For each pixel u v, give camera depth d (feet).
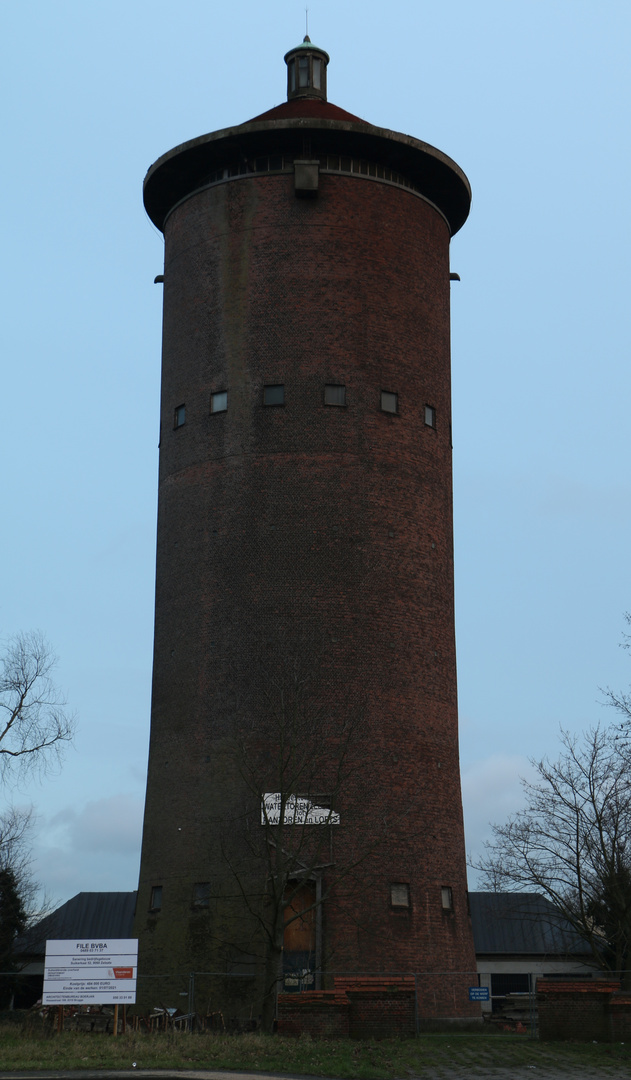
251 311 146.10
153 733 144.36
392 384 146.30
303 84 161.38
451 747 143.23
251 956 128.16
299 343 144.15
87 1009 132.36
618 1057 95.20
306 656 135.74
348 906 128.98
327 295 145.38
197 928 131.64
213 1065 83.41
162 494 150.20
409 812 134.92
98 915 227.20
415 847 134.31
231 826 132.67
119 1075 77.41
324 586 137.90
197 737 137.80
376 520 141.38
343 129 145.38
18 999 191.83
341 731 133.69
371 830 131.85
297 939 129.08
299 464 141.18
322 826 129.29
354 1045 98.53
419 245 153.17
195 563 143.13
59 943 100.89
